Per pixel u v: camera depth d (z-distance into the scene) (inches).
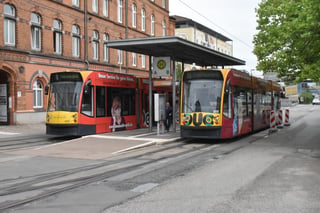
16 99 1027.3
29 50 1064.8
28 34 1061.8
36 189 324.8
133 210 258.1
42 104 1125.7
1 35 977.5
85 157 507.5
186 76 684.1
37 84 1108.5
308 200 281.0
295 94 4293.8
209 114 655.1
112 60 1472.7
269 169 408.2
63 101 743.7
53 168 427.2
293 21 629.9
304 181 347.3
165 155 526.0
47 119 748.6
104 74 804.6
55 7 1158.3
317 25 593.0
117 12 1514.5
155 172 396.5
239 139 752.3
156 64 864.9
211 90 666.2
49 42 1136.8
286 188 319.6
